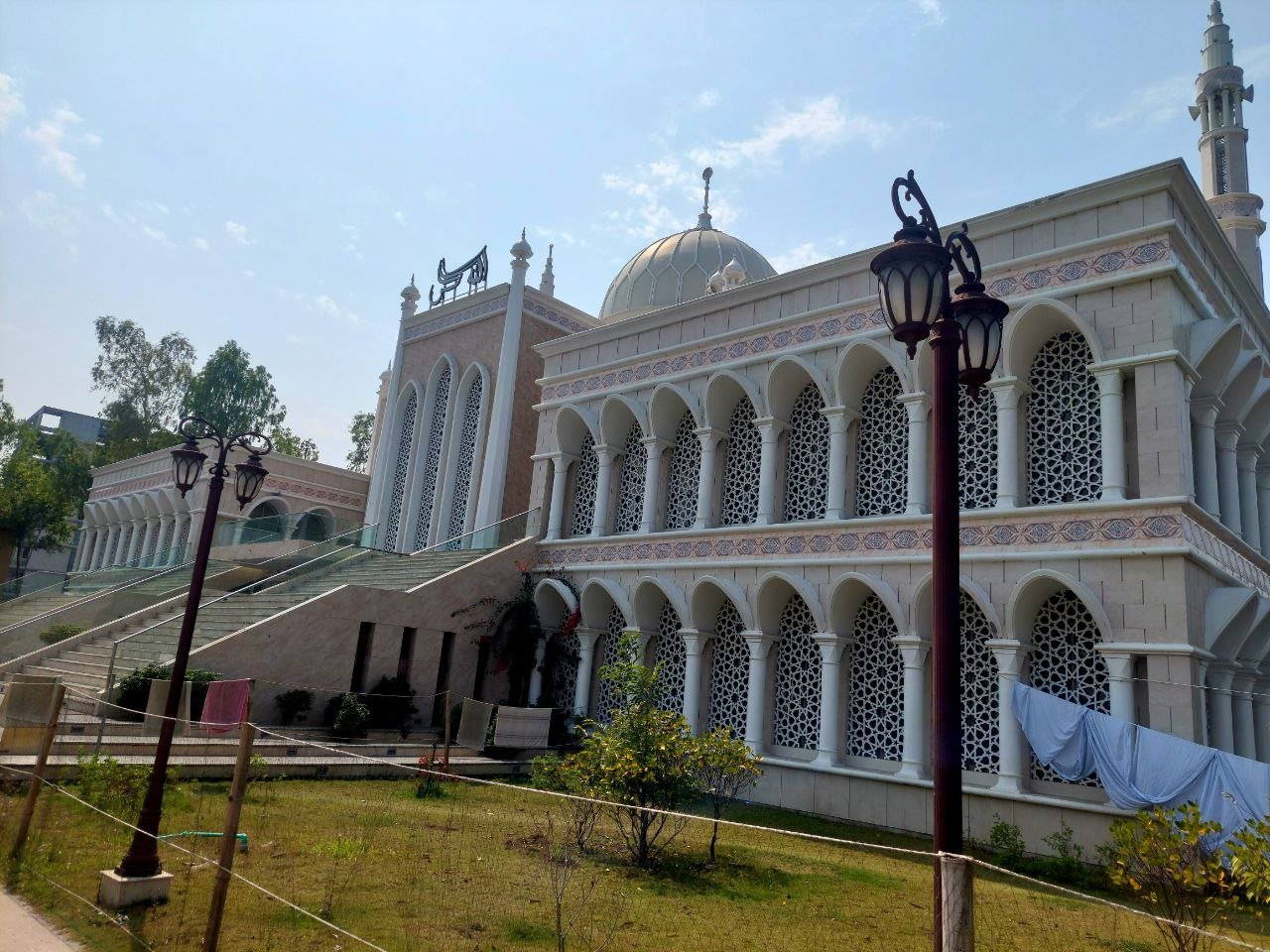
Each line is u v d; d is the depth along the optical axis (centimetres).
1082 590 1324
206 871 818
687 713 1836
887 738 1580
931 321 564
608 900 803
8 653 2086
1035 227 1506
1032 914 657
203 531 1017
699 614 1880
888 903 823
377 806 1093
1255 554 1562
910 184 589
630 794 985
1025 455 1502
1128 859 739
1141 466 1320
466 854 917
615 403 2188
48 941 652
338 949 642
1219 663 1315
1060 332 1508
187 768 1189
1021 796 1323
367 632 1947
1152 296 1357
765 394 1847
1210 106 2361
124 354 5400
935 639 500
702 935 709
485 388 2772
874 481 1714
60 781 956
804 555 1705
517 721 1758
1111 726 1195
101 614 2205
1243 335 1611
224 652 1702
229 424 4719
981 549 1457
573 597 2106
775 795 1631
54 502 4572
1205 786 1095
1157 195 1375
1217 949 662
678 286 2836
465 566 2134
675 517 2073
